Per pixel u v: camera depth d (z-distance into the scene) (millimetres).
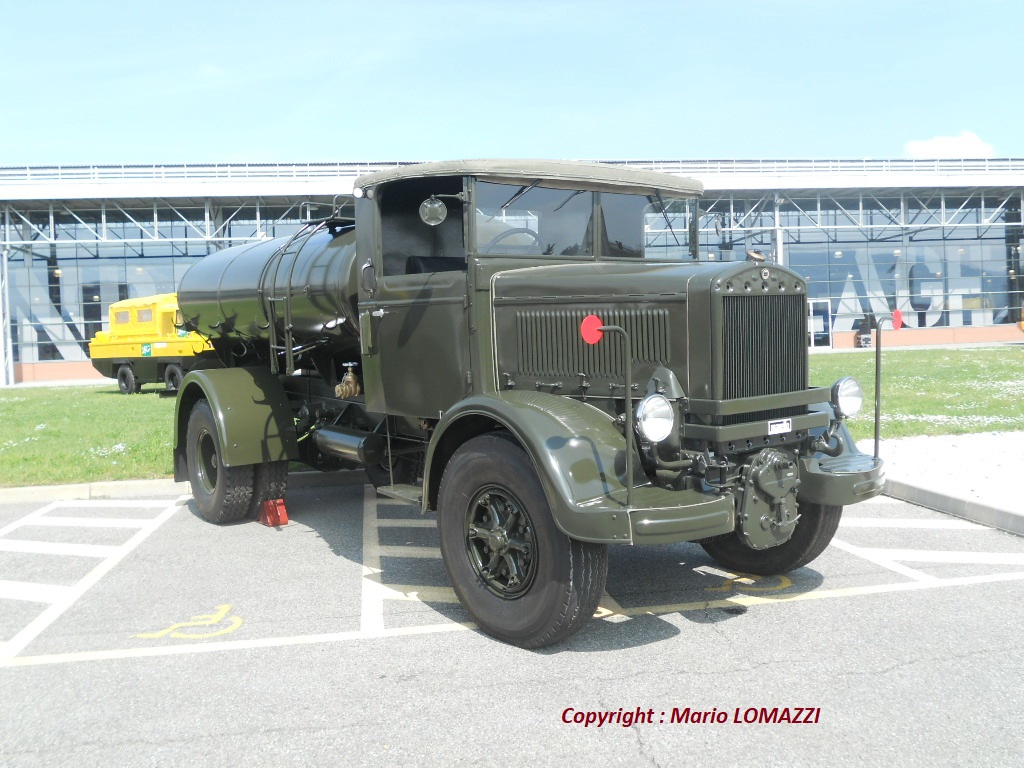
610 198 5336
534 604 4117
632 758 3166
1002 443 9703
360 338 5578
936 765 3080
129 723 3523
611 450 4121
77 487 8211
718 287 4098
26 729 3490
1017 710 3480
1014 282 43531
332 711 3590
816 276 42594
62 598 5164
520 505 4199
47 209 33438
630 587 5195
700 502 3938
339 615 4781
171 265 36688
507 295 4781
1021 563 5523
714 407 4070
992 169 38281
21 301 36094
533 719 3480
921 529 6430
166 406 18328
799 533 5059
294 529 6809
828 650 4145
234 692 3799
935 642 4215
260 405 6828
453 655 4172
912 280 43062
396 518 7152
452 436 4855
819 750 3201
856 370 22203
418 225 5277
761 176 35000
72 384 31141
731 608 4785
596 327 3904
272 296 6738
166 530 6844
